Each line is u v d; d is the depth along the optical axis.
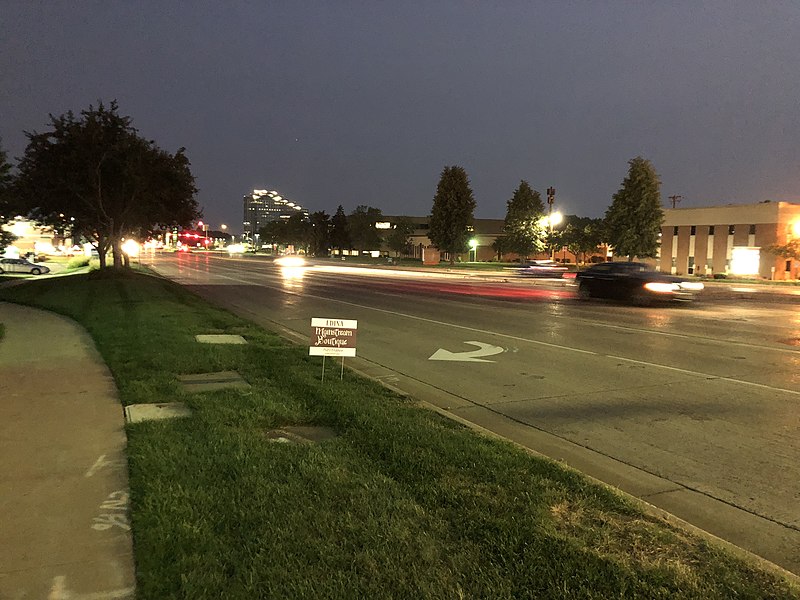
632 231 48.31
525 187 67.00
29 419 5.95
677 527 3.71
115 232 31.47
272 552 3.27
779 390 8.09
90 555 3.35
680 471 5.12
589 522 3.73
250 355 9.49
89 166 27.17
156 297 19.97
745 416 6.83
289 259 94.50
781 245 45.25
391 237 92.81
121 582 3.09
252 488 4.13
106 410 6.29
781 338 12.90
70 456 4.91
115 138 28.14
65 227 33.66
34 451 5.03
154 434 5.33
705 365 9.87
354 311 18.59
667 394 7.89
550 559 3.24
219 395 6.86
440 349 11.55
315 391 7.09
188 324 13.10
